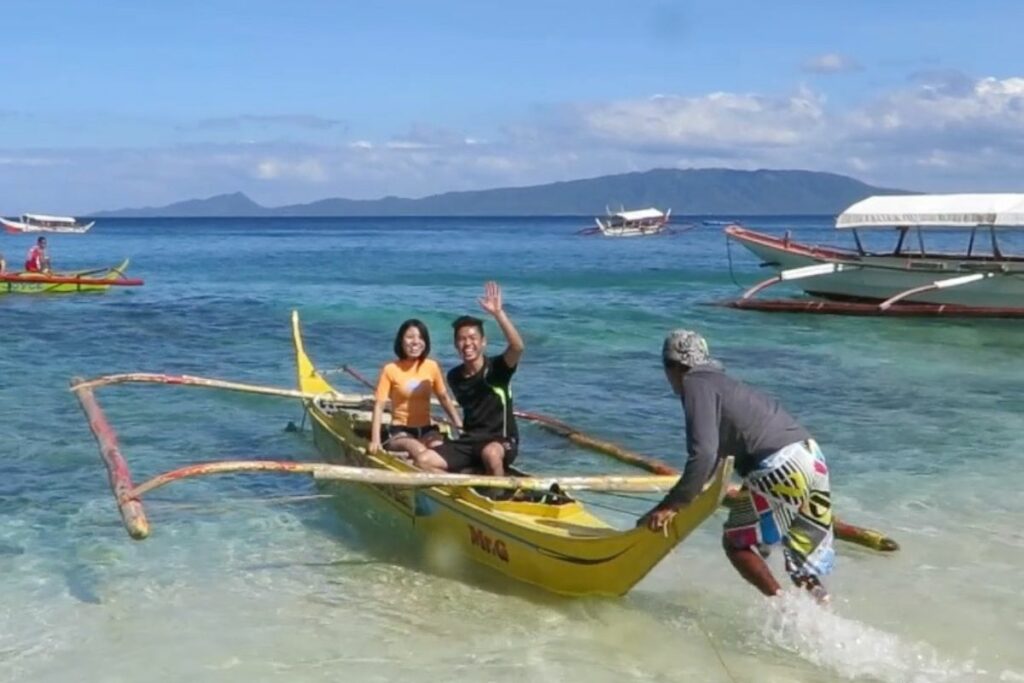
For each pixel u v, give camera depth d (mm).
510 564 7203
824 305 25000
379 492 8781
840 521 8578
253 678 5773
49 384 14688
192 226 183750
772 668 5914
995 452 11156
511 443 7922
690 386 5922
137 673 5824
